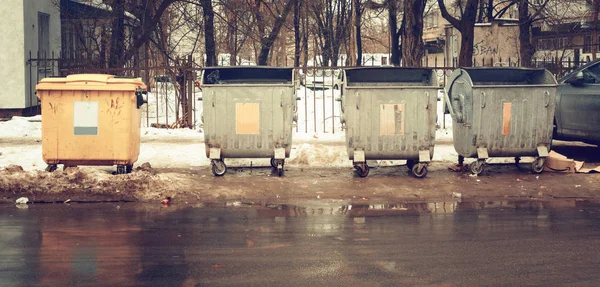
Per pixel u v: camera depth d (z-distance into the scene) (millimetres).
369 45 59062
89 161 9430
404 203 8352
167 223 7168
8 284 5129
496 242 6434
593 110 11195
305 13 38750
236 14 24141
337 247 6219
